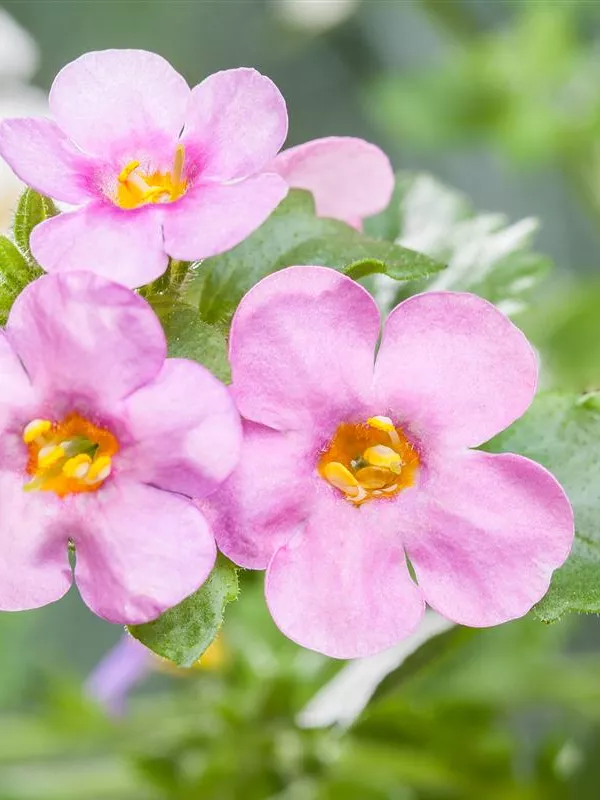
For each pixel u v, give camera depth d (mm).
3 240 161
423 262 166
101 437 155
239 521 155
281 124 159
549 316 260
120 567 153
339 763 220
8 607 156
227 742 218
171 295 161
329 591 156
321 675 215
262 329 154
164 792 223
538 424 169
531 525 155
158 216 156
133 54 162
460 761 219
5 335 154
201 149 161
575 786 223
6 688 258
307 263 167
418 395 156
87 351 152
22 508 156
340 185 172
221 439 151
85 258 155
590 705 240
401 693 214
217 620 156
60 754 271
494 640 245
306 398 155
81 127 162
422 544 157
